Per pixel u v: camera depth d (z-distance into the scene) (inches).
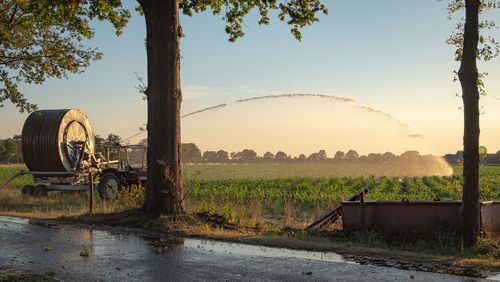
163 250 406.3
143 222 547.5
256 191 1175.6
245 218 661.3
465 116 433.4
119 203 679.7
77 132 1048.8
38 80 814.5
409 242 460.1
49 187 1020.5
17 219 621.6
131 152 976.9
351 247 411.2
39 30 802.2
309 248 407.2
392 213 474.6
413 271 320.5
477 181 429.7
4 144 5022.1
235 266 343.6
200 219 562.9
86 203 867.4
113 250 408.5
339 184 1557.6
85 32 763.4
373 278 303.6
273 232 518.9
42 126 1018.1
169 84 589.3
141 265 350.0
